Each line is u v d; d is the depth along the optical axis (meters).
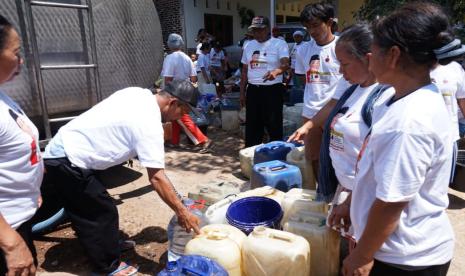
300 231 2.46
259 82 5.18
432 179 1.33
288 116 6.61
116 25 3.80
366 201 1.45
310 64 4.01
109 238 2.73
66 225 3.71
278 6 17.11
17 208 1.95
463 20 5.43
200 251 2.26
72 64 3.50
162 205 4.09
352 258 1.42
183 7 14.91
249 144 5.54
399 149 1.23
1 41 1.66
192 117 6.30
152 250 3.21
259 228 2.34
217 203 2.92
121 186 4.63
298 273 2.16
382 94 1.92
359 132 2.07
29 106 3.26
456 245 3.19
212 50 11.62
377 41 1.32
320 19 3.76
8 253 1.66
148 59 4.20
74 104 3.58
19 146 1.85
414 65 1.28
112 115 2.53
